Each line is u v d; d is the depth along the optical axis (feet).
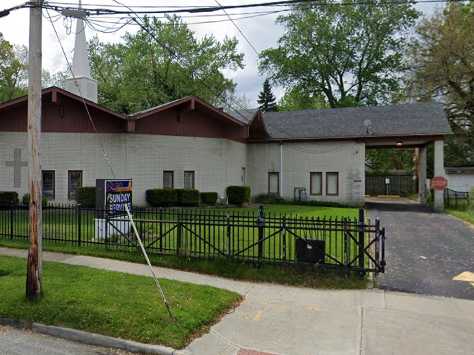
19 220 45.91
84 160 59.36
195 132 69.10
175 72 122.11
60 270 24.72
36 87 19.30
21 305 18.72
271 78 140.15
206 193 68.33
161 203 62.64
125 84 118.21
